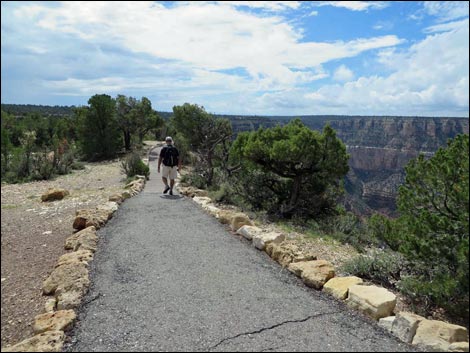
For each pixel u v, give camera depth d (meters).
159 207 10.50
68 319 4.07
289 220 13.24
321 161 14.93
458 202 4.82
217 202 13.35
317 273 5.29
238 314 4.29
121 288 5.02
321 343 3.68
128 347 3.61
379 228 6.82
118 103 39.12
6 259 7.16
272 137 15.91
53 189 14.26
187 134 26.11
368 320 4.18
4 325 4.62
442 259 4.81
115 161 31.20
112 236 7.50
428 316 4.53
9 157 24.19
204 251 6.61
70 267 5.58
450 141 5.30
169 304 4.54
